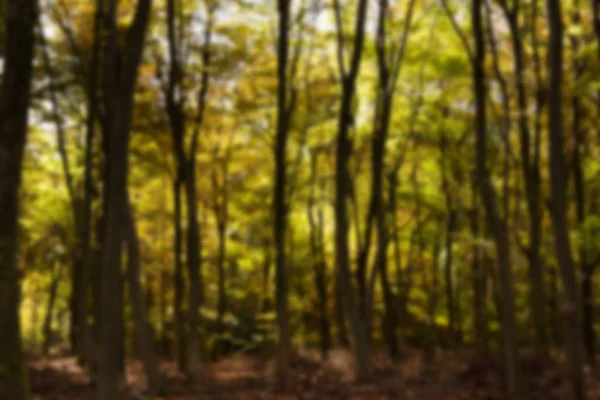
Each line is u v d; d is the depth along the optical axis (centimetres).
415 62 1928
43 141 2123
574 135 1639
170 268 2867
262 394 1399
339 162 1714
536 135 1628
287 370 1633
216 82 2034
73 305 2738
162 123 1861
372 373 1631
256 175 2550
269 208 2511
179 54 1769
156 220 2770
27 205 2447
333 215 2736
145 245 2819
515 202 1941
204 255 2966
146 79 1823
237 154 2369
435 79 1955
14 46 668
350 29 1981
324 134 2241
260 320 3066
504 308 1175
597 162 1898
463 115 2109
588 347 1941
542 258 1981
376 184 1898
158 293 3206
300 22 1848
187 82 1866
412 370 1789
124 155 914
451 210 2373
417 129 2080
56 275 3528
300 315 3173
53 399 1309
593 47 1370
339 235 1708
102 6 1527
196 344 1686
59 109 1814
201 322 2469
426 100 1991
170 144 1898
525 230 2112
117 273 888
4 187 657
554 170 1031
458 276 2897
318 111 2184
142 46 923
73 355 2584
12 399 636
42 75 1650
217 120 2116
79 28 1709
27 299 4303
